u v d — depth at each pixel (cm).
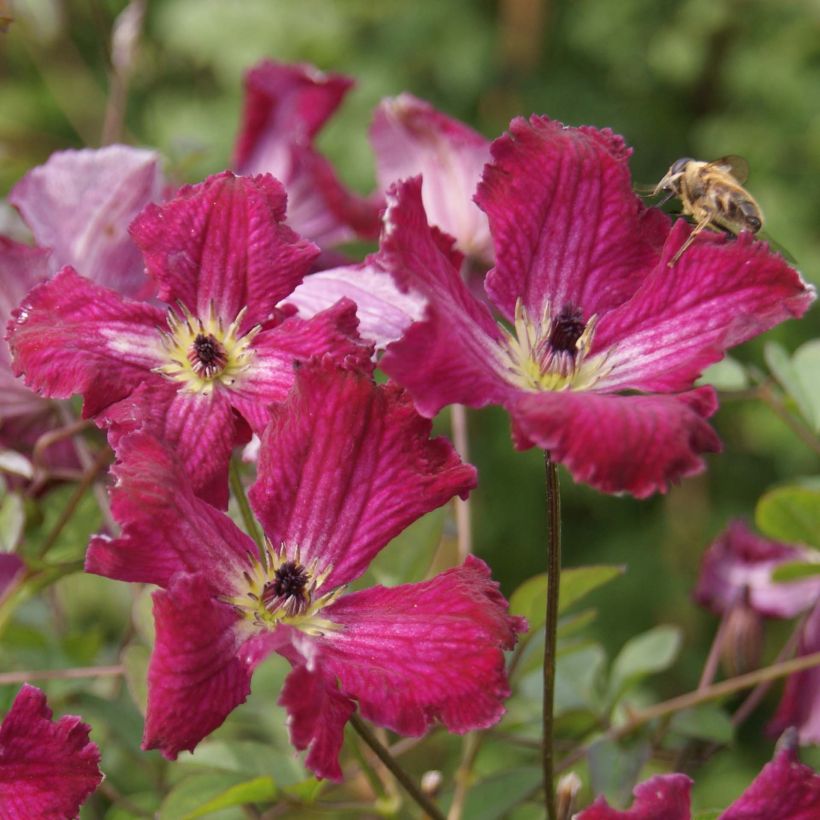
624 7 121
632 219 36
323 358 35
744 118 120
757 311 35
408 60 118
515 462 104
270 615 34
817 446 45
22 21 55
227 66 113
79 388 36
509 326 44
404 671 34
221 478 35
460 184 44
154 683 33
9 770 34
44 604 46
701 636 104
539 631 42
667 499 110
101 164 42
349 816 45
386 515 35
